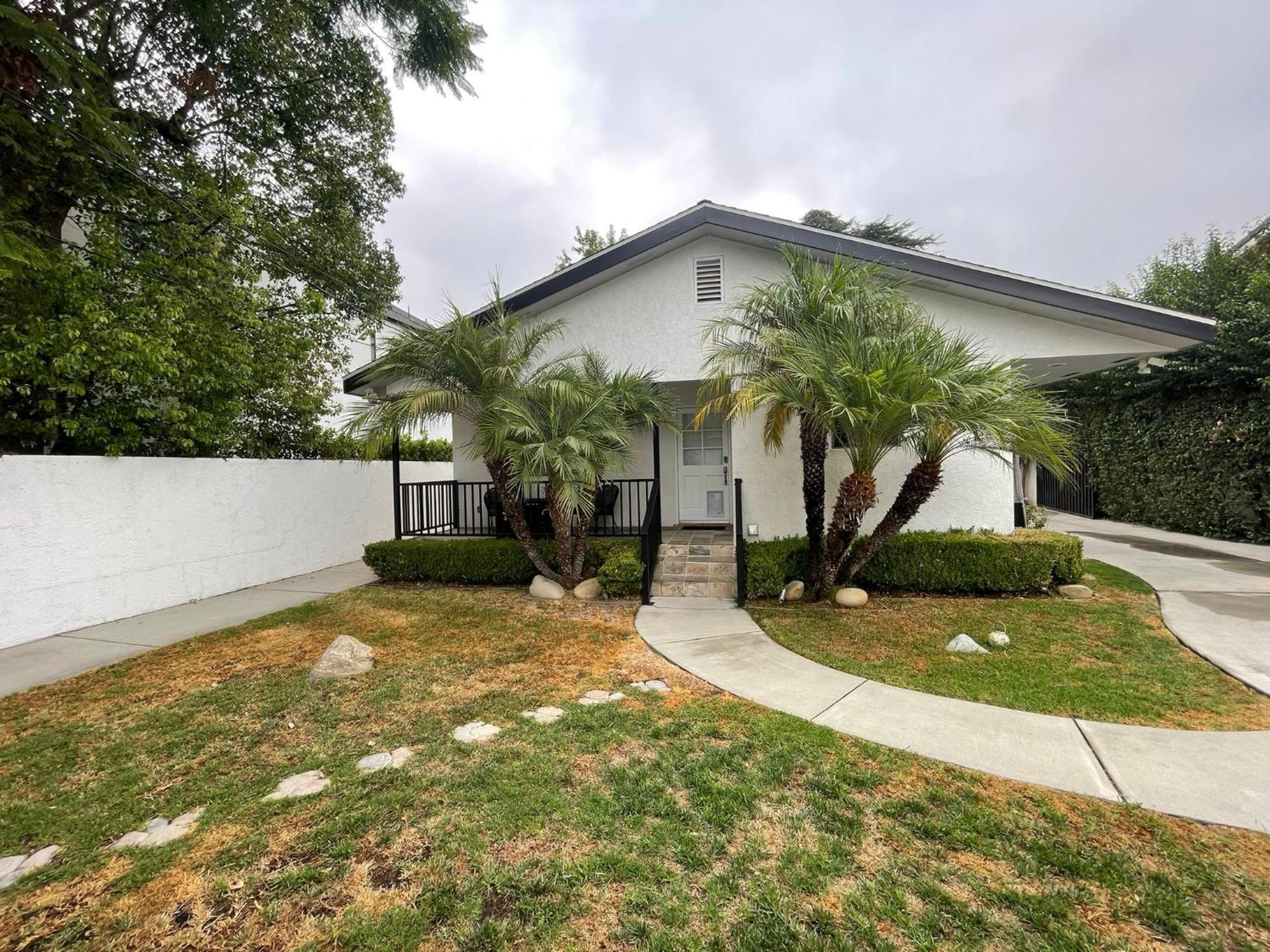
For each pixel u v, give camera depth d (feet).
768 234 24.76
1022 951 6.04
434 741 11.27
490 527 31.76
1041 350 24.22
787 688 13.61
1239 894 6.77
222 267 25.61
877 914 6.59
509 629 19.17
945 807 8.64
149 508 22.68
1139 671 13.96
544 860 7.71
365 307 39.65
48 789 9.83
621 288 27.71
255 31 28.73
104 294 20.98
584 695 13.50
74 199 22.27
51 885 7.49
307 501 31.58
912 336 18.52
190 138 29.60
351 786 9.62
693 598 23.03
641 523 30.63
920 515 25.26
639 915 6.70
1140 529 39.09
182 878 7.52
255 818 8.81
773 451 25.89
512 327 23.43
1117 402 42.19
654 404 24.63
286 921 6.77
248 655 16.99
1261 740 10.53
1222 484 32.42
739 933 6.38
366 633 19.07
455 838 8.20
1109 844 7.72
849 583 22.48
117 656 17.13
